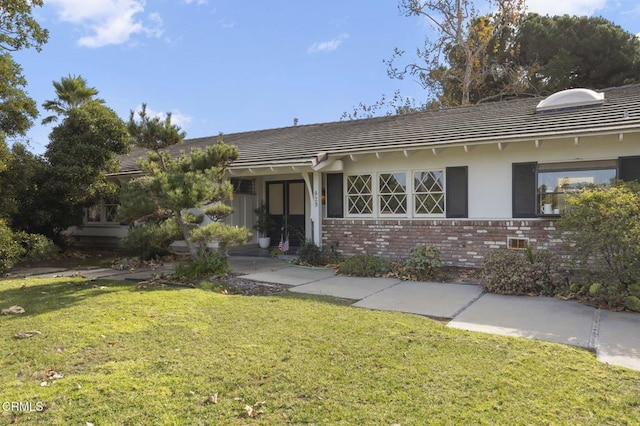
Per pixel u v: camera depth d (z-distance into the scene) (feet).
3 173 33.12
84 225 51.75
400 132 35.91
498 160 29.55
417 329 16.05
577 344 14.56
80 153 38.58
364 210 35.19
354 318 17.65
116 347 14.03
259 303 20.48
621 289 19.56
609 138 26.08
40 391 10.75
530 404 10.00
